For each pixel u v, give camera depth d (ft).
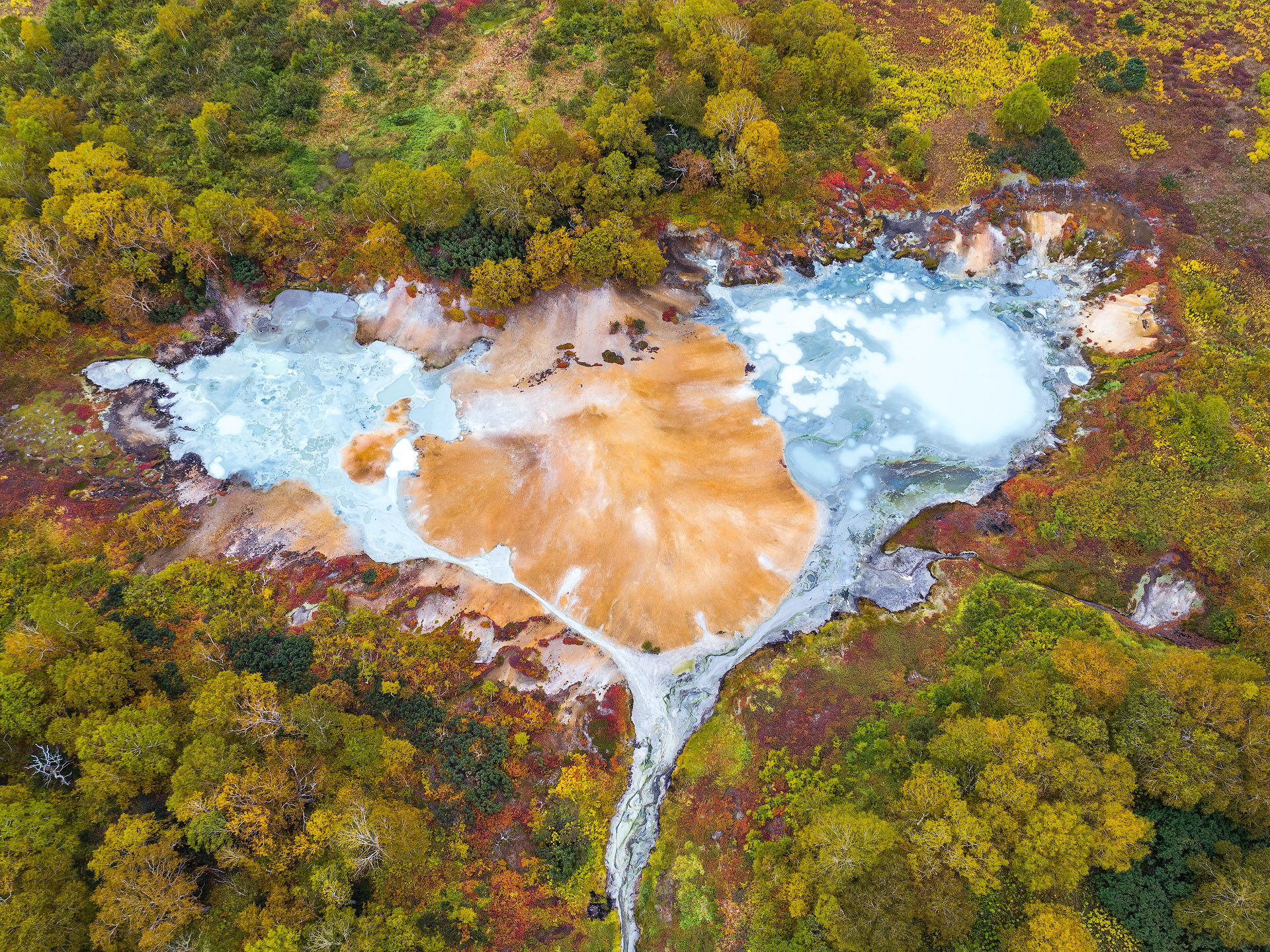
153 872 137.49
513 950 158.61
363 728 168.35
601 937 163.53
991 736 145.89
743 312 245.86
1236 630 174.91
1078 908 140.67
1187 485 197.88
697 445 223.51
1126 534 194.90
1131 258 238.07
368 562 208.95
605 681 192.95
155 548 202.49
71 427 218.79
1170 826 141.28
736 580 204.74
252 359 239.71
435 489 222.07
